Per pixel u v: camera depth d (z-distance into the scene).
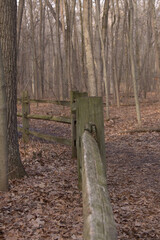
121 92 32.62
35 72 23.53
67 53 21.45
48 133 11.00
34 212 4.07
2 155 4.82
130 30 12.95
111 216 1.42
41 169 6.19
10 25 5.45
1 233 3.48
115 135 11.08
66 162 6.82
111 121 14.30
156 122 12.94
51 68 42.88
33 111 18.05
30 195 4.69
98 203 1.48
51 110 18.28
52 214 4.03
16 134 5.63
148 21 27.36
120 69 23.12
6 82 5.46
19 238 3.38
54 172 6.02
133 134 10.94
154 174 6.34
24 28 29.47
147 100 25.50
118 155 8.18
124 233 3.70
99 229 1.22
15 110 5.61
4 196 4.65
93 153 2.41
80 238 3.39
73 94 6.84
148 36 27.55
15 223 3.74
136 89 12.62
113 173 6.44
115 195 5.01
